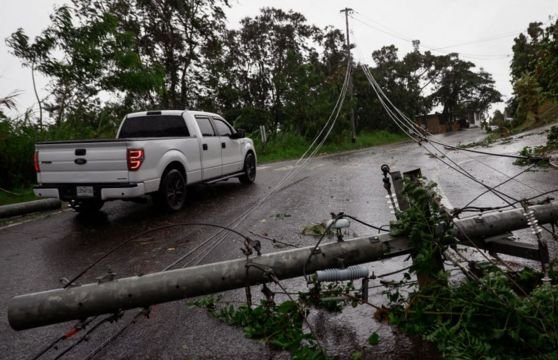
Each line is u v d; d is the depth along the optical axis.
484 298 2.61
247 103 34.50
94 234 6.48
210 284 2.76
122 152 6.74
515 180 8.75
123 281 2.66
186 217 7.32
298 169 14.12
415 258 3.07
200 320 3.33
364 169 13.55
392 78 50.62
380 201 7.89
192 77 25.50
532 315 2.54
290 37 36.59
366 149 26.61
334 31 42.28
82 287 2.61
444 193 7.86
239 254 4.94
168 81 23.80
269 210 7.55
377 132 42.38
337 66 41.72
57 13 13.29
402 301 3.26
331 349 2.78
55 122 13.48
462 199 7.26
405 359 2.64
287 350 2.83
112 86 14.68
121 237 6.19
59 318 2.54
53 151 7.13
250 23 36.03
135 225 6.92
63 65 13.45
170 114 8.58
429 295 2.94
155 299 2.67
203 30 23.97
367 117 44.94
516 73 28.61
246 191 9.93
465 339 2.57
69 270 4.79
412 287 3.64
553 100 12.86
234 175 10.28
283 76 28.34
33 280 4.53
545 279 2.84
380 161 16.11
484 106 77.50
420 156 17.17
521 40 35.50
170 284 2.69
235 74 34.06
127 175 6.77
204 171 8.79
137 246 5.61
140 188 6.84
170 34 23.14
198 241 5.67
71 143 6.94
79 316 2.58
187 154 8.17
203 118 9.16
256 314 3.15
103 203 8.90
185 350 2.90
